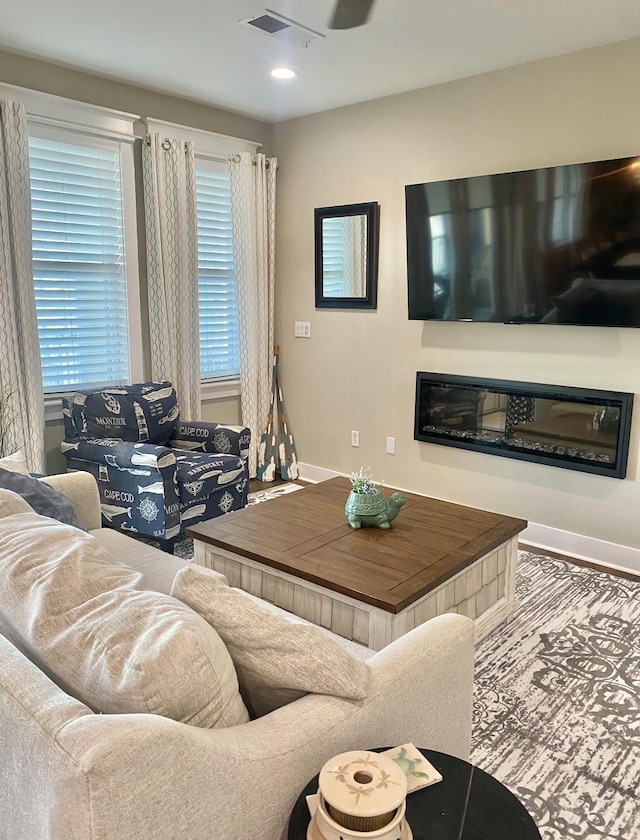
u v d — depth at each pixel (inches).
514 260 137.5
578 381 136.6
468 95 145.5
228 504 142.6
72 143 146.2
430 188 147.2
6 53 132.8
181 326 169.8
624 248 121.9
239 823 39.9
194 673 41.6
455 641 56.8
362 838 36.7
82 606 46.9
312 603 90.8
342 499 119.5
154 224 160.1
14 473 84.8
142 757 34.4
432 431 163.9
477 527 105.4
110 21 117.0
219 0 107.9
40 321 147.7
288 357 195.0
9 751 38.5
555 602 118.9
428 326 160.7
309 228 182.7
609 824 68.9
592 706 88.9
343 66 138.7
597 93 127.4
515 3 107.1
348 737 46.3
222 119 174.6
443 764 45.8
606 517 136.9
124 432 145.5
